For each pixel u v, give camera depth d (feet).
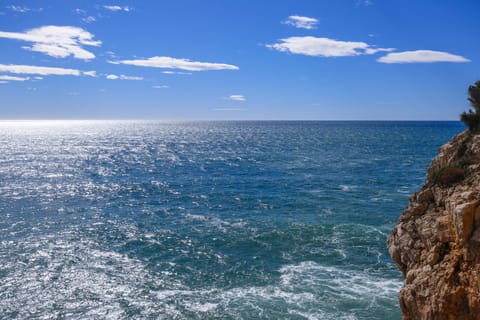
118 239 115.44
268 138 584.81
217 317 71.51
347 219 130.52
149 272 91.76
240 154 349.61
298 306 74.38
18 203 160.15
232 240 113.09
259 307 74.49
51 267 94.32
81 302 77.87
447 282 38.47
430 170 56.44
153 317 72.33
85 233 121.08
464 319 37.11
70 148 434.30
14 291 82.02
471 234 38.63
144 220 136.05
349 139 531.09
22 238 115.34
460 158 51.31
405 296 42.70
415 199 50.98
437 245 41.96
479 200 39.24
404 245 47.11
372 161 282.36
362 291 79.56
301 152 357.00
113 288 83.71
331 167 255.09
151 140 574.97
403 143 449.48
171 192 183.21
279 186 192.13
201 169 258.78
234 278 87.92
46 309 75.41
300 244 108.17
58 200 166.61
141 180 217.15
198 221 133.80
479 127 53.11
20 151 394.73
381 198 161.07
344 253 100.68
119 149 419.95
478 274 36.58
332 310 72.59
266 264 95.30
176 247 108.47
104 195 177.37
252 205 154.51
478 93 55.72
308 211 142.61
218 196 172.55
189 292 81.56
